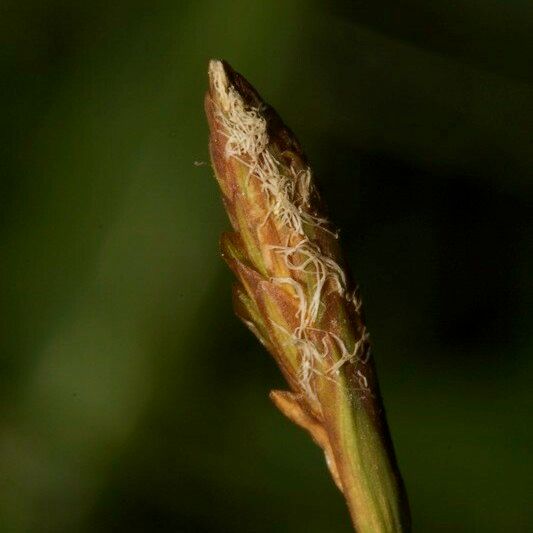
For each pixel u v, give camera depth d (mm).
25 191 88
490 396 91
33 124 88
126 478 89
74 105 88
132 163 88
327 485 89
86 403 88
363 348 68
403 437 90
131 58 88
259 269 68
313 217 68
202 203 88
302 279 67
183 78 88
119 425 89
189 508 89
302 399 68
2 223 88
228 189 68
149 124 88
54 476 88
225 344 89
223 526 89
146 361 88
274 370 89
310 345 68
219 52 89
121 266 88
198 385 89
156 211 88
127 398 89
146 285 88
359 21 91
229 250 68
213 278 88
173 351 89
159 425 89
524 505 88
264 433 90
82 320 88
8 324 88
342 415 67
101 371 88
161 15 89
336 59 91
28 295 88
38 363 88
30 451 88
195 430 89
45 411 88
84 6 89
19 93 88
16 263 88
